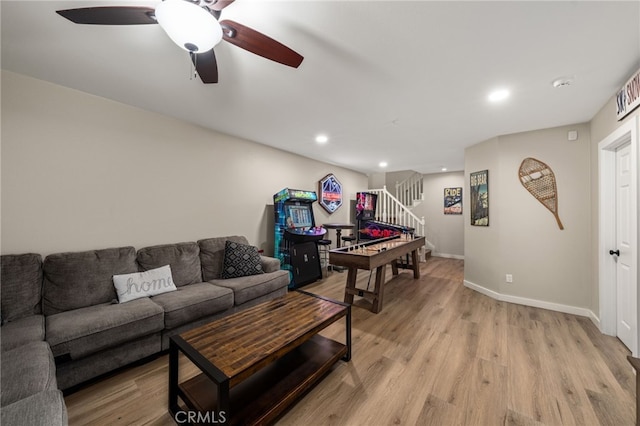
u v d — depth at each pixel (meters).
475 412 1.61
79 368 1.76
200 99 2.53
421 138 3.77
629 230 2.34
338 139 3.86
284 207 4.16
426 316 3.06
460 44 1.66
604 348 2.34
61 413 1.08
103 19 1.20
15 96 2.09
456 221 6.91
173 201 3.05
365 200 6.38
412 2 1.33
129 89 2.34
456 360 2.16
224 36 1.30
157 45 1.72
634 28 1.49
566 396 1.74
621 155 2.49
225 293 2.60
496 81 2.13
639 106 1.94
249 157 3.93
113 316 1.91
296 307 2.15
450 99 2.47
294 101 2.56
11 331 1.70
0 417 1.00
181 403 1.69
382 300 3.29
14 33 1.60
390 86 2.23
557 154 3.20
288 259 4.02
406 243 4.00
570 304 3.14
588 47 1.68
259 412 1.45
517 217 3.48
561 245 3.19
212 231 3.45
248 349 1.52
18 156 2.11
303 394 1.76
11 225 2.09
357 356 2.22
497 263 3.63
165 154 2.97
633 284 2.18
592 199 2.95
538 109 2.69
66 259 2.21
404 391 1.79
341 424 1.52
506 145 3.55
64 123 2.31
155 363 2.13
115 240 2.61
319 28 1.53
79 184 2.40
